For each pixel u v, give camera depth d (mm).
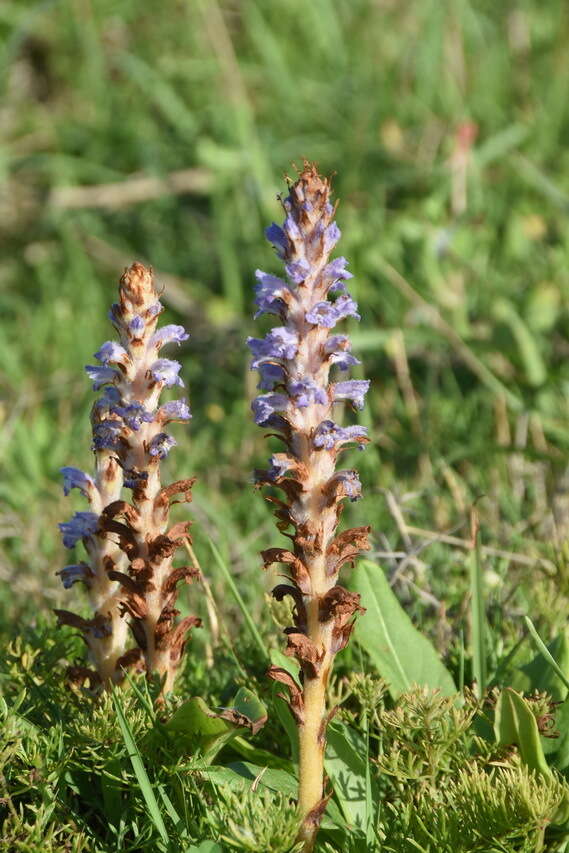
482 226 11336
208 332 11141
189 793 4137
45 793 4043
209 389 10102
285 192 11891
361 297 10242
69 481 4473
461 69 13562
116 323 4109
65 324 11250
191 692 4945
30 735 4203
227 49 13234
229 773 4113
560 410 8945
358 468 8211
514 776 3869
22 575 6965
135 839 4137
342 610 3721
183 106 13875
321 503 3777
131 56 13953
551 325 9969
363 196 12094
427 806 3959
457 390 9312
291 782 4195
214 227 12344
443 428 8828
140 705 4305
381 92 13336
